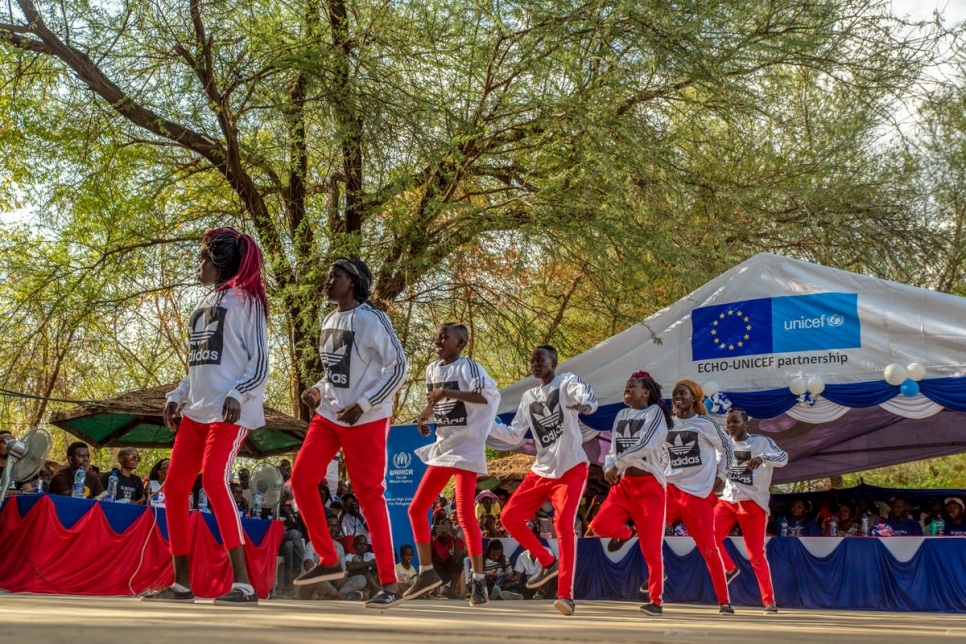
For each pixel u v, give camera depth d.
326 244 12.42
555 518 5.49
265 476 9.30
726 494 8.17
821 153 14.29
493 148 12.89
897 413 8.34
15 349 12.99
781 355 8.86
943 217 14.87
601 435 12.41
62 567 6.79
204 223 13.77
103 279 13.06
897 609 9.85
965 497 13.84
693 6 11.92
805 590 10.38
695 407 7.17
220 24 11.54
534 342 12.89
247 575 4.14
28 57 12.30
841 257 14.08
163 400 10.26
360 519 11.04
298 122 11.58
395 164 11.64
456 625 2.09
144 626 1.47
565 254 12.30
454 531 10.98
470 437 5.55
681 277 11.52
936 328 8.34
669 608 8.83
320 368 12.03
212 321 4.29
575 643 1.23
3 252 13.30
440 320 13.23
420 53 12.14
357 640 1.19
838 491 14.55
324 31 11.80
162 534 7.57
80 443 8.16
